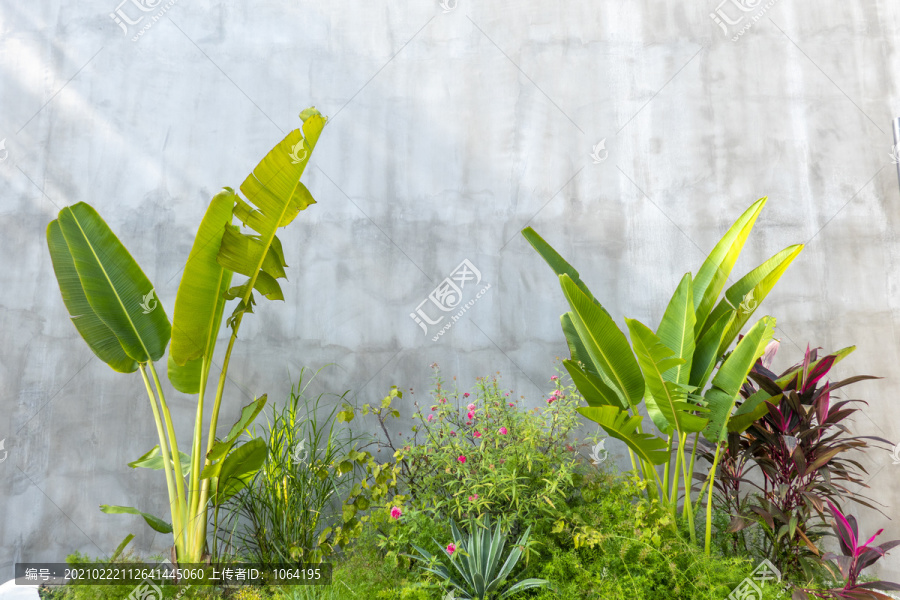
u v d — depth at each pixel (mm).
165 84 3588
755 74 3543
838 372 3256
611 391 2752
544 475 2574
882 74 3502
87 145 3527
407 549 2482
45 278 3412
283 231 3473
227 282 2830
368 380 3342
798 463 2398
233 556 2770
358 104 3582
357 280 3436
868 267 3338
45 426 3279
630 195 3475
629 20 3613
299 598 2285
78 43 3611
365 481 2793
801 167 3451
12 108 3551
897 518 3094
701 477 2832
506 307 3396
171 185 3500
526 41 3611
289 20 3650
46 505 3211
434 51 3619
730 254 2709
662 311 3361
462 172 3520
